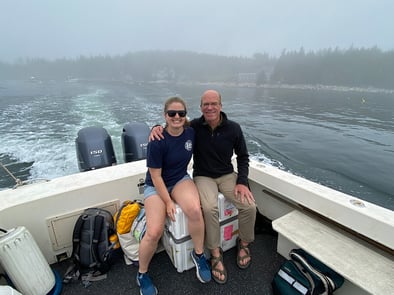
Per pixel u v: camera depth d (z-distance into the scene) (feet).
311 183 5.13
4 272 4.33
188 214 4.40
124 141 9.50
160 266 5.21
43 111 39.68
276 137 35.99
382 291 3.21
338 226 4.61
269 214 6.19
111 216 5.37
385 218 3.82
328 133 39.45
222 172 5.40
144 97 66.90
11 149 21.30
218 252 4.88
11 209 4.55
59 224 5.11
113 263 5.24
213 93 4.91
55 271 4.93
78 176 5.69
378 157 28.81
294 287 4.09
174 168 5.05
